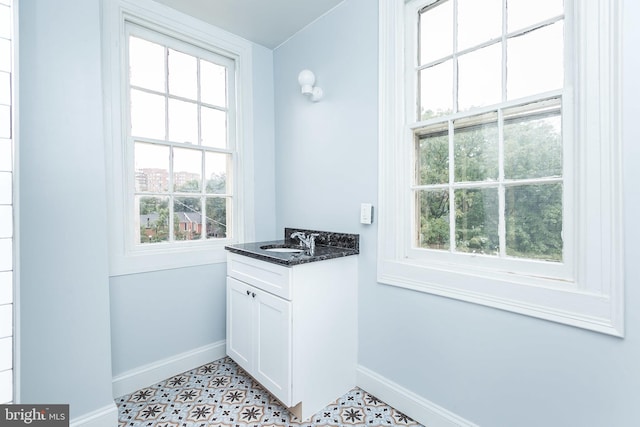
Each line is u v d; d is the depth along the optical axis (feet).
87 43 4.82
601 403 3.44
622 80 3.28
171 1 6.25
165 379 6.40
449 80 5.05
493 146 4.50
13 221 3.32
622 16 3.27
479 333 4.43
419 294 5.15
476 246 4.69
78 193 4.72
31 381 4.33
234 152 7.72
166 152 6.69
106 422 4.93
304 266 5.13
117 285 5.84
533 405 3.94
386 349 5.65
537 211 4.09
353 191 6.19
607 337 3.39
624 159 3.27
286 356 5.01
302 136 7.41
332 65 6.59
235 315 6.42
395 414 5.33
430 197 5.27
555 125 3.93
